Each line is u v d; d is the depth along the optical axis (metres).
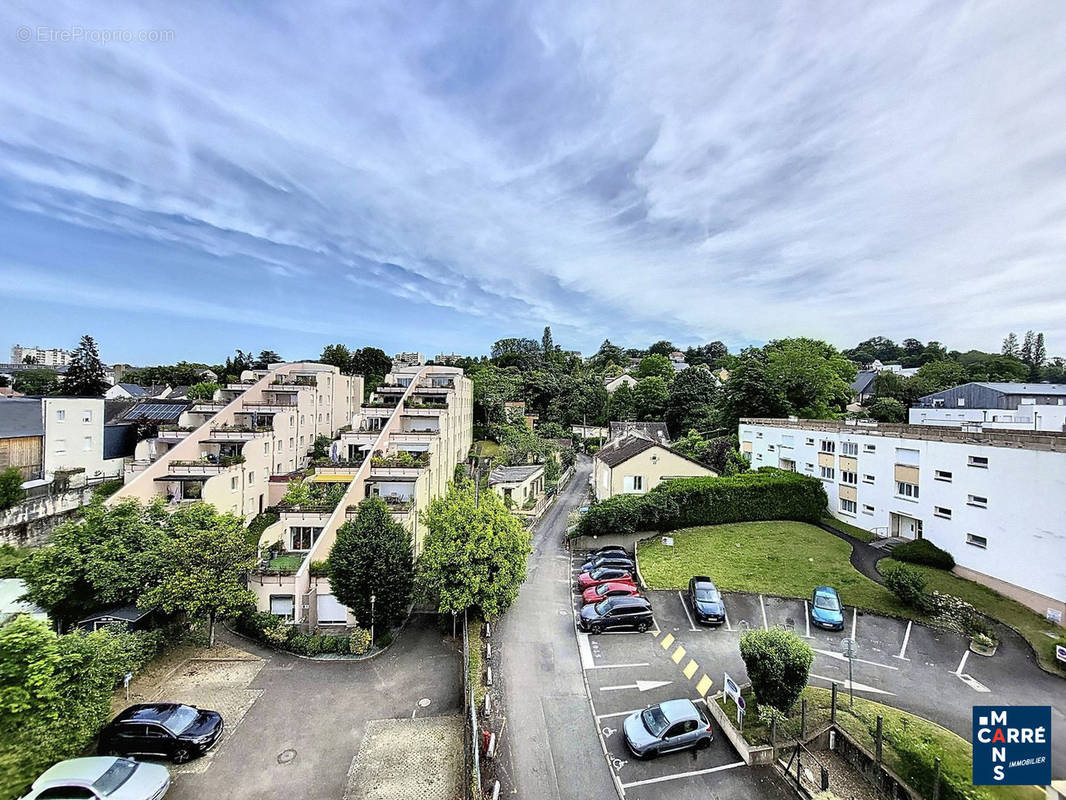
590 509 36.22
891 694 18.78
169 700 19.22
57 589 20.56
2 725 13.56
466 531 23.66
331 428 55.69
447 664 21.92
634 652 22.30
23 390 77.19
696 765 15.85
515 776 15.34
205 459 37.09
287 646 22.86
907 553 29.48
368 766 15.95
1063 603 22.53
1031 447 24.00
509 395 78.69
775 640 16.75
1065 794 13.33
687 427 73.19
